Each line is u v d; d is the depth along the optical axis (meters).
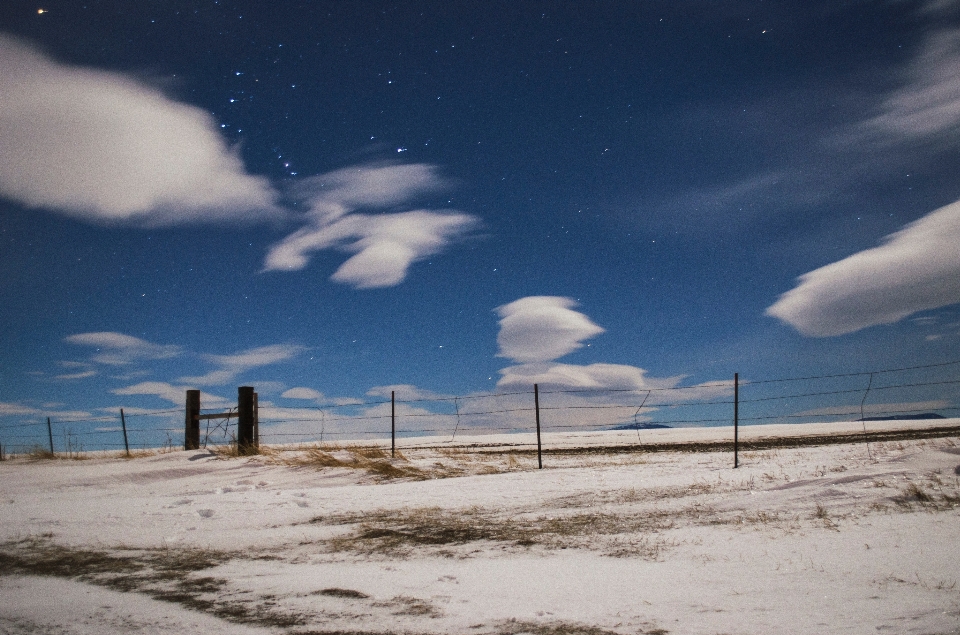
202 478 10.91
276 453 13.01
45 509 7.47
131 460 13.02
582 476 9.80
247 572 4.62
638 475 9.69
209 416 13.98
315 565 4.82
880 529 4.95
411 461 12.66
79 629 3.43
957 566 3.88
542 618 3.39
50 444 15.19
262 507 7.49
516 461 12.94
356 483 10.41
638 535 5.51
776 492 6.89
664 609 3.45
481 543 5.45
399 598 3.84
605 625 3.24
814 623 3.09
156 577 4.50
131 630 3.40
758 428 35.50
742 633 3.01
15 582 4.43
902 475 6.71
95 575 4.58
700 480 8.60
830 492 6.45
